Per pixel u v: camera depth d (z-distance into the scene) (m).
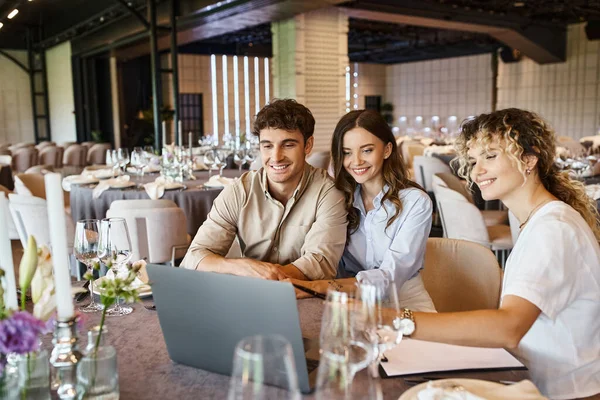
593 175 5.04
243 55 17.69
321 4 9.13
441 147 8.63
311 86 11.04
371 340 1.06
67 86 16.78
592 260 1.34
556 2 11.69
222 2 9.32
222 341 1.15
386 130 1.94
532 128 1.41
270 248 2.04
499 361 1.26
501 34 14.13
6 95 17.83
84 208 4.69
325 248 1.94
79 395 1.01
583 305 1.36
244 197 2.02
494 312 1.29
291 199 1.99
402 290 1.97
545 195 1.45
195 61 17.42
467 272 2.02
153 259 3.52
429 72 20.61
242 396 0.66
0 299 0.99
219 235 2.02
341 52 11.29
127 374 1.19
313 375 1.18
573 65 15.77
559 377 1.38
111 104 17.03
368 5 10.80
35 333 0.87
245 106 18.44
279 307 1.05
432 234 6.21
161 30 10.27
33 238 1.01
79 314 1.08
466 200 3.77
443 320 1.29
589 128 15.65
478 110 19.16
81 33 15.23
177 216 3.53
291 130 1.88
